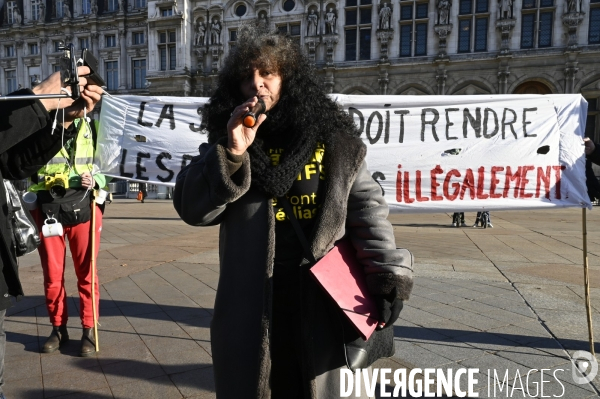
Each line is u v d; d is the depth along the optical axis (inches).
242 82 62.5
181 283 211.2
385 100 144.6
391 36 1197.1
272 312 59.9
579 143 136.9
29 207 124.7
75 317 163.2
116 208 872.3
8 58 1566.2
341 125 63.3
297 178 59.2
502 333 143.5
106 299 184.4
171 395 105.8
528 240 374.6
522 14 1128.8
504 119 141.3
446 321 155.3
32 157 70.7
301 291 58.0
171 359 125.8
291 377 61.9
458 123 143.3
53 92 65.6
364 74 1219.9
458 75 1168.2
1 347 66.6
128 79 1478.8
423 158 144.3
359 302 56.4
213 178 53.0
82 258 132.0
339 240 63.1
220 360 59.0
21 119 62.0
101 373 117.3
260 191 57.7
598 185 134.0
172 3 1309.1
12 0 1563.7
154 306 174.9
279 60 60.4
